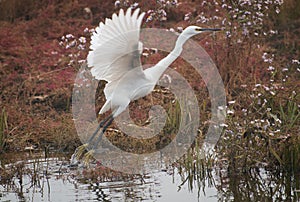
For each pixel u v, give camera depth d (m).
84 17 18.64
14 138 12.80
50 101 14.61
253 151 11.03
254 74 13.98
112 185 10.46
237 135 11.16
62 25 18.20
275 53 16.14
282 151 11.01
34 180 10.67
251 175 10.85
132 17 9.02
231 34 13.98
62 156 12.12
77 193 10.06
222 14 16.17
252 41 14.59
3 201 9.74
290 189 10.23
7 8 18.92
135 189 10.25
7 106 14.11
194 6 18.17
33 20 18.53
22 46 17.22
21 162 11.60
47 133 13.20
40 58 16.55
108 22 9.18
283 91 12.58
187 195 9.95
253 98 12.03
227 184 10.46
